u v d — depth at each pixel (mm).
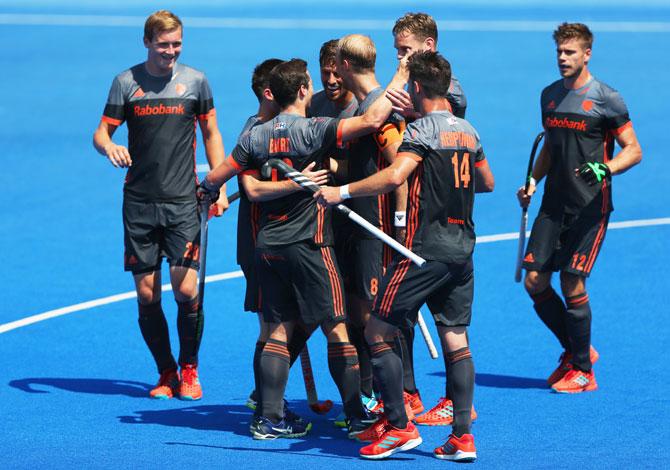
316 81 84562
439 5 142875
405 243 24328
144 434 26578
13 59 98562
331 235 25688
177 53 29484
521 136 68188
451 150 23922
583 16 130750
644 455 24656
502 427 26953
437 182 23828
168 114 29766
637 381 30656
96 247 46250
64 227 49219
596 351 33406
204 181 27156
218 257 45094
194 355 29891
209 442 25984
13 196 54594
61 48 104750
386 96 24641
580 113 30188
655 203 53094
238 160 25938
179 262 29703
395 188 23656
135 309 38281
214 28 116938
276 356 26125
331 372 26203
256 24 119812
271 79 25719
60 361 32938
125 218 30250
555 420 27453
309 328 26359
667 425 26938
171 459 24594
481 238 47500
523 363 32750
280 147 25391
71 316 37344
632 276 41719
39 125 71750
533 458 24547
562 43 29938
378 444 24578
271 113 27203
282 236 25266
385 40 105438
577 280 29984
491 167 60375
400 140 25641
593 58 97875
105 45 106250
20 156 63156
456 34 114000
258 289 26984
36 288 40500
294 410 28891
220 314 37750
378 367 24484
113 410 28641
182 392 29766
